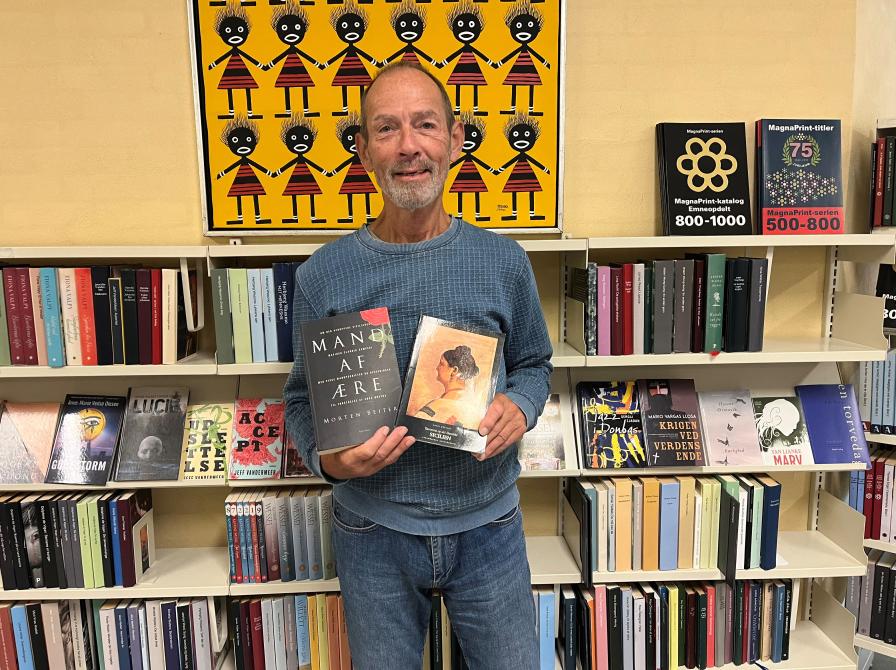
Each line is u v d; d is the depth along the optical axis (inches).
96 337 64.1
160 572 70.8
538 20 67.7
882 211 70.6
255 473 66.7
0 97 68.5
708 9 69.9
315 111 68.7
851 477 75.2
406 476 46.8
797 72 71.2
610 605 69.1
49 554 66.7
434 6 67.2
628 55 70.4
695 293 65.7
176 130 69.6
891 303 73.0
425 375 44.7
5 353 64.2
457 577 50.3
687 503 68.9
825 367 74.4
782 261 75.4
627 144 71.7
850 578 76.0
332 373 43.9
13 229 70.7
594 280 64.7
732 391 72.8
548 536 78.2
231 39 67.2
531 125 69.5
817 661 72.3
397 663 50.3
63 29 67.7
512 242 50.1
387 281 46.2
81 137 69.5
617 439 69.2
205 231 70.3
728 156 70.0
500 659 50.8
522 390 51.2
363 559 49.4
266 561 68.1
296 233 70.4
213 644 70.2
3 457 67.7
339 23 67.2
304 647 69.8
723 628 71.1
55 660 68.2
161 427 69.4
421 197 45.3
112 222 70.8
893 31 76.7
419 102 45.1
